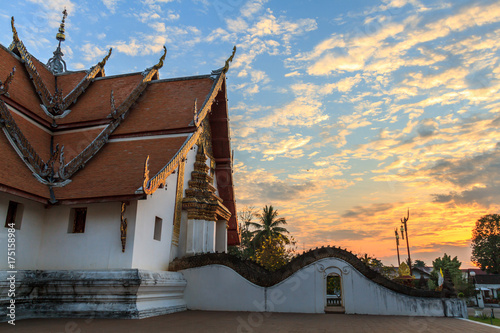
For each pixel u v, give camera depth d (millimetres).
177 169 16219
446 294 13281
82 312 10938
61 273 11367
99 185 12078
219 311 13727
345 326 9789
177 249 15766
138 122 15758
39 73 18125
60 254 11992
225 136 21219
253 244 44875
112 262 11586
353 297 13531
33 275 11336
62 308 11156
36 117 14750
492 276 67812
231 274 14328
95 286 11047
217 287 14273
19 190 10641
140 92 17750
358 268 13836
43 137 14758
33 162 12195
